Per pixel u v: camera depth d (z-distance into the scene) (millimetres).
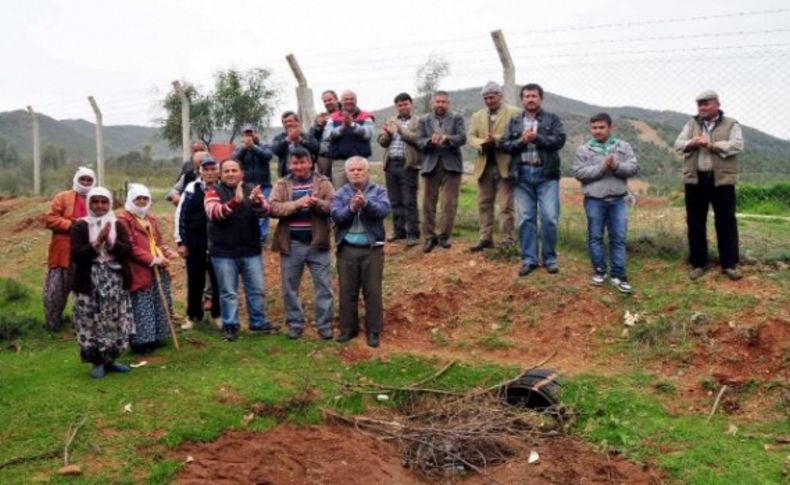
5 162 43625
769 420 6102
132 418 5746
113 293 6578
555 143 8258
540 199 8422
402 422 6340
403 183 9648
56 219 8047
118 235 6621
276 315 8602
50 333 8102
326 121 10117
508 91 9914
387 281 8812
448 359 7410
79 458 5176
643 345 7340
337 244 7621
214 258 7492
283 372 6855
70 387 6309
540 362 7316
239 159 9461
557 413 6293
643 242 9211
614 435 5938
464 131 9062
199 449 5465
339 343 7590
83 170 8203
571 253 9305
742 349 6996
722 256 8070
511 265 8852
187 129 14188
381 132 9570
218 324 8195
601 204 8195
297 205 7395
